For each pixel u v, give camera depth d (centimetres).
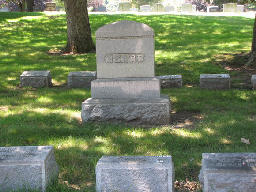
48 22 2373
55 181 520
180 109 852
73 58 1462
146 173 479
